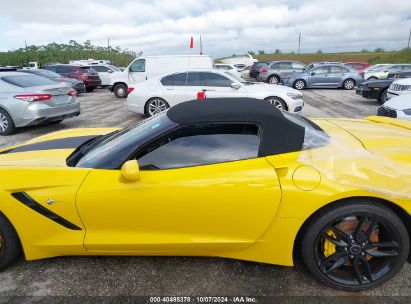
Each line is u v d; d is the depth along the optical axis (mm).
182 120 2371
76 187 2293
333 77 17844
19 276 2525
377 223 2209
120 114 10172
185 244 2332
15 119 7215
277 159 2225
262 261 2375
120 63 57812
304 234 2232
